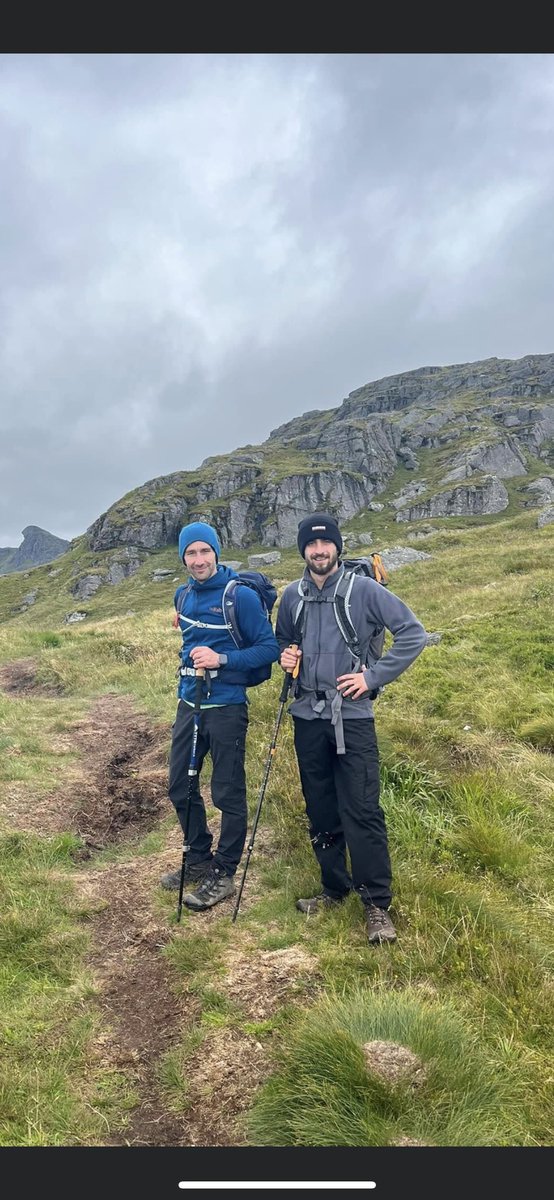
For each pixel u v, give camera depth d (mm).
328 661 3781
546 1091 2625
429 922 3693
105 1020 3217
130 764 7020
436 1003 2994
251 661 3996
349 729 3717
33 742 7430
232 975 3406
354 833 3688
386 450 120312
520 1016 3021
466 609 13062
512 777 5562
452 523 82250
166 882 4355
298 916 3910
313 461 112312
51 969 3566
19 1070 2836
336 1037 2701
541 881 4195
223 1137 2539
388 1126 2438
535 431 126125
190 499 101250
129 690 10469
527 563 18484
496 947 3496
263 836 4957
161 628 15562
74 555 101562
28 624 63781
